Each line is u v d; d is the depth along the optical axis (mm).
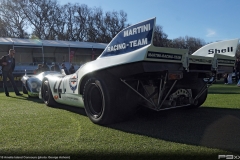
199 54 4238
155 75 3047
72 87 4031
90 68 3404
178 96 3441
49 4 42781
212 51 4066
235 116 3664
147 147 2312
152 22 2705
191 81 3590
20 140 2590
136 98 3338
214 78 3652
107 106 3105
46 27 43281
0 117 3832
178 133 2781
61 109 4621
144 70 2697
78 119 3648
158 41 30938
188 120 3436
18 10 39344
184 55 2951
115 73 3086
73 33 47344
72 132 2889
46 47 22234
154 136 2674
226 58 3617
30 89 6629
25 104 5418
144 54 2639
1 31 39000
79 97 3955
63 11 45656
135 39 2879
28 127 3148
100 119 3199
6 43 17984
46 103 5109
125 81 3166
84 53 25922
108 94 3104
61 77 4742
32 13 41188
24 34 41250
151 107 3264
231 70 3799
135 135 2727
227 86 9977
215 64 3402
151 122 3348
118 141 2512
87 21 48156
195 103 3789
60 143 2473
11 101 6023
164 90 3277
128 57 2838
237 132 2787
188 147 2299
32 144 2453
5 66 7398
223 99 5582
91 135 2750
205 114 3846
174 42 32469
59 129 3033
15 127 3156
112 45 3225
